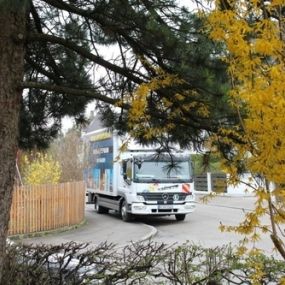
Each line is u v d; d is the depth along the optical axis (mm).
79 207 20078
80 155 34844
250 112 2998
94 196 25766
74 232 18062
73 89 4820
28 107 6723
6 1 3402
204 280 4723
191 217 23172
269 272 4617
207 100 4629
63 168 34500
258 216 3279
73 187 19547
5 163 4520
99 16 4879
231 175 3434
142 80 5012
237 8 2914
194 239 15961
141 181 20125
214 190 3785
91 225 20016
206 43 4176
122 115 6242
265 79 2818
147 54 4902
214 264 4832
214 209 27375
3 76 4547
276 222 3164
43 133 7102
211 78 4531
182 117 4891
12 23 4586
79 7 5039
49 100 6711
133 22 4746
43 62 6141
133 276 4809
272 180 2936
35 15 5547
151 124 4980
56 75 6113
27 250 5188
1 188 4500
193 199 20859
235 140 3828
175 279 4754
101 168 24156
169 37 4352
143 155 17906
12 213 16344
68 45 4988
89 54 5016
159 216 22766
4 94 4543
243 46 2807
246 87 2855
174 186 20406
